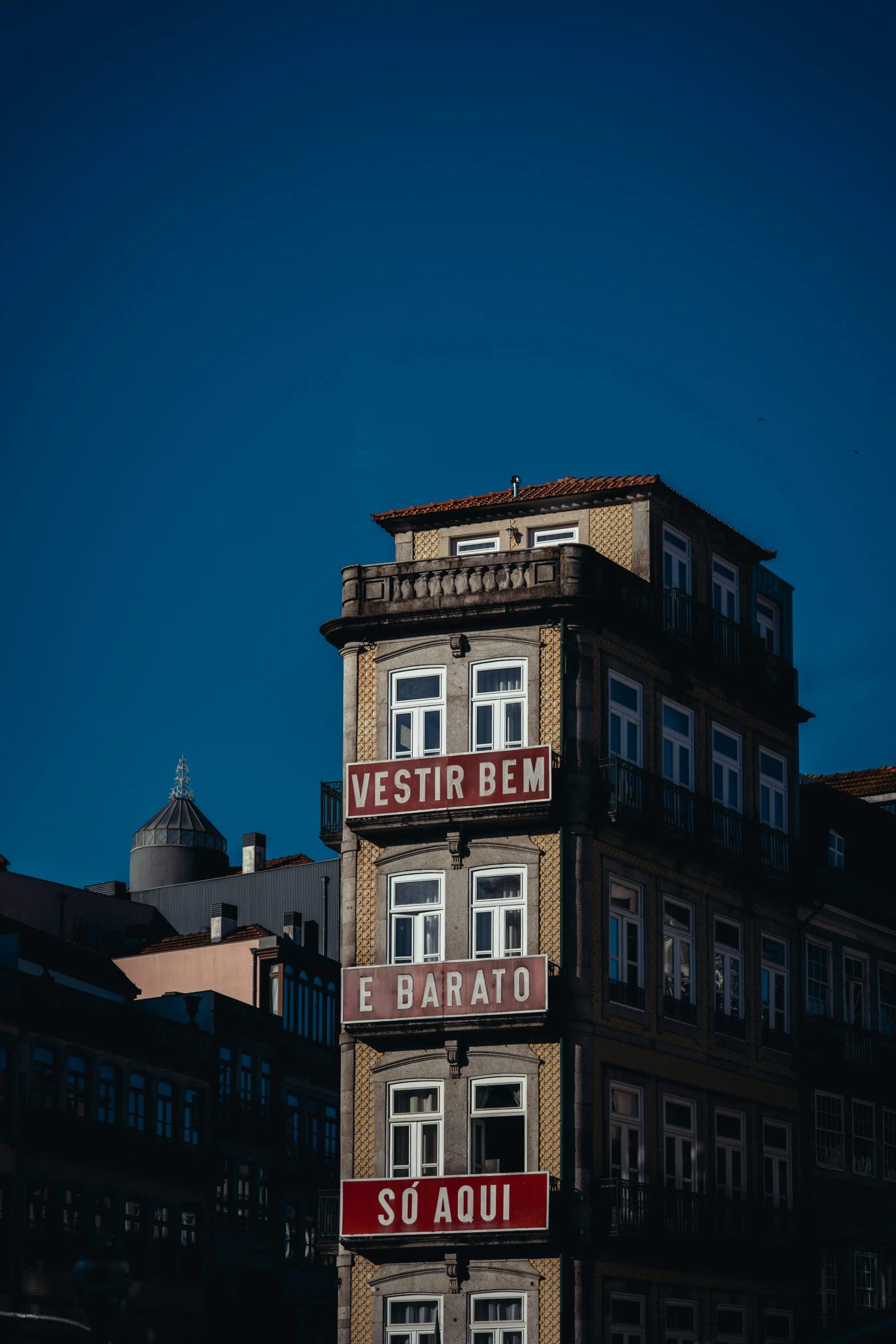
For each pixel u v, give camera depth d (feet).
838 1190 163.63
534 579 140.56
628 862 141.28
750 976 155.33
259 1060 223.10
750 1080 152.46
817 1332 152.15
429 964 134.72
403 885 139.23
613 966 138.41
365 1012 135.54
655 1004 142.10
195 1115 208.85
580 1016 133.39
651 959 142.41
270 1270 219.00
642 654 146.20
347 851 141.18
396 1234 131.34
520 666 139.85
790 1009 160.66
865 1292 165.07
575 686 138.62
